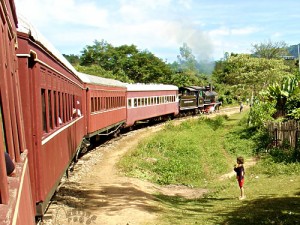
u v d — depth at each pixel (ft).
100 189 41.52
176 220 32.55
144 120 114.93
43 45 23.34
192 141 84.12
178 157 67.82
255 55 172.35
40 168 21.20
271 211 34.81
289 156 57.77
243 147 74.54
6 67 12.19
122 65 233.55
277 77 128.16
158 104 119.65
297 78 91.81
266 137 74.43
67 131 36.24
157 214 34.09
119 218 31.65
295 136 60.23
